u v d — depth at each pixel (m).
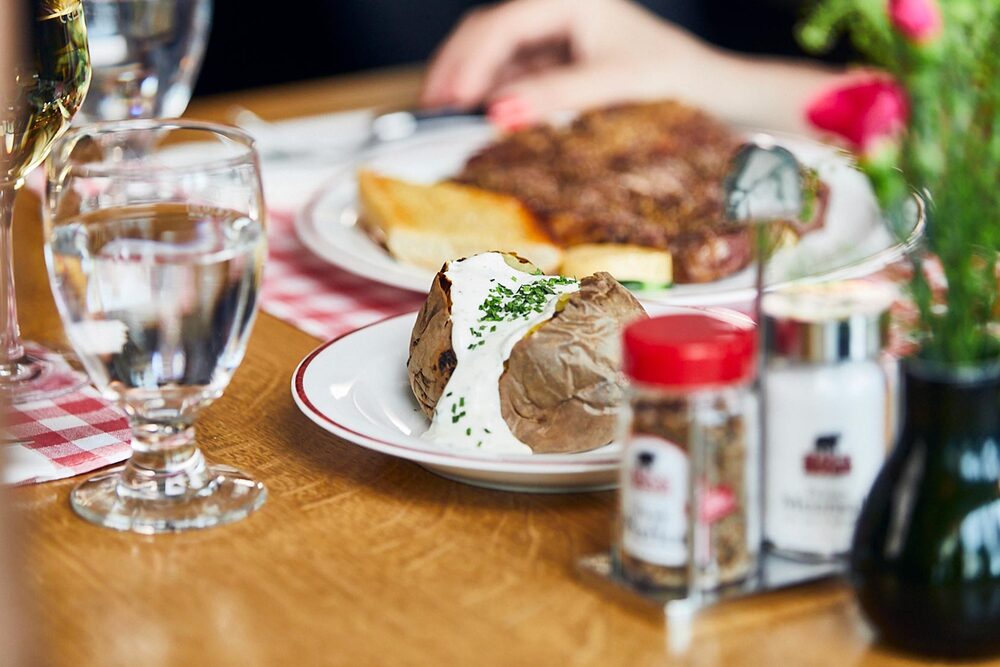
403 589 0.72
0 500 0.73
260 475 0.82
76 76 0.90
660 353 0.67
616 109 1.60
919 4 0.71
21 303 1.08
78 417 0.89
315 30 2.94
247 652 0.68
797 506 0.71
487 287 0.83
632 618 0.70
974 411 0.67
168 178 0.76
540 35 2.00
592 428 0.79
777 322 0.71
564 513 0.78
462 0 2.94
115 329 0.75
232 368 0.78
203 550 0.75
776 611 0.70
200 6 1.27
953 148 0.66
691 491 0.68
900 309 0.71
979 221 0.66
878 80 1.03
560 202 1.30
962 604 0.67
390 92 1.88
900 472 0.68
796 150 1.45
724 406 0.68
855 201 1.22
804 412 0.70
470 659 0.67
